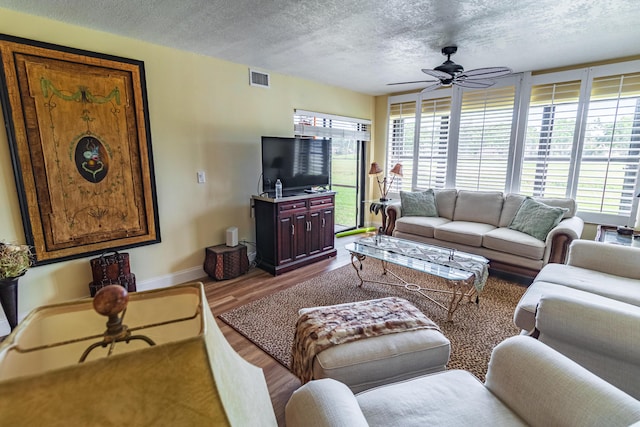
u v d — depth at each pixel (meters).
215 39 2.83
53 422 0.34
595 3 2.17
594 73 3.58
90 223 2.74
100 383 0.35
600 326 1.43
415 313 1.78
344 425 0.90
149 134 2.98
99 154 2.72
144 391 0.37
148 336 0.57
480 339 2.36
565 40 2.88
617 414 0.92
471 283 2.59
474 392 1.22
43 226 2.51
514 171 4.23
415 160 5.21
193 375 0.39
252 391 0.55
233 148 3.68
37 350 0.50
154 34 2.72
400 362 1.48
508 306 2.88
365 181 5.85
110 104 2.73
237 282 3.45
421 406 1.14
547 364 1.10
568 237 3.13
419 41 2.88
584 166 3.75
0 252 2.16
